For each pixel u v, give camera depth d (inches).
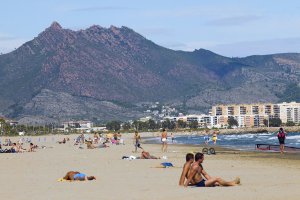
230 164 1604.3
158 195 848.9
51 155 2404.0
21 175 1300.4
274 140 6003.9
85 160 1920.5
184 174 988.6
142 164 1626.5
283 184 973.8
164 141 2842.0
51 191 936.9
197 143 5049.2
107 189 952.3
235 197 796.0
